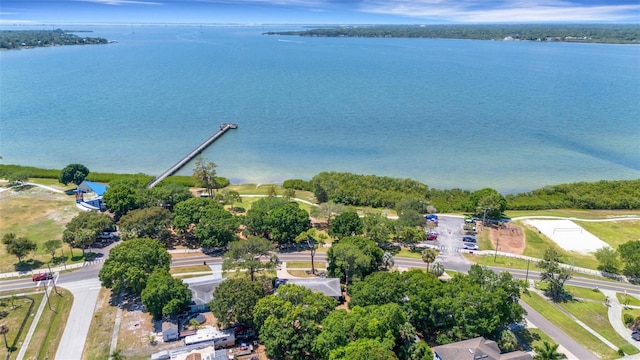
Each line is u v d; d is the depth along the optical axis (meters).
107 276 100.38
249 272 110.69
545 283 117.62
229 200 161.00
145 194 149.00
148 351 87.62
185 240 137.00
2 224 145.00
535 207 170.00
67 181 175.62
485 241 141.50
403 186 180.38
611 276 121.94
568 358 88.38
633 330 97.56
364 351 71.94
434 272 112.06
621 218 161.12
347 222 132.50
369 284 96.88
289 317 84.75
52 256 124.88
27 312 99.94
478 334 86.50
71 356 86.56
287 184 188.12
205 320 97.00
